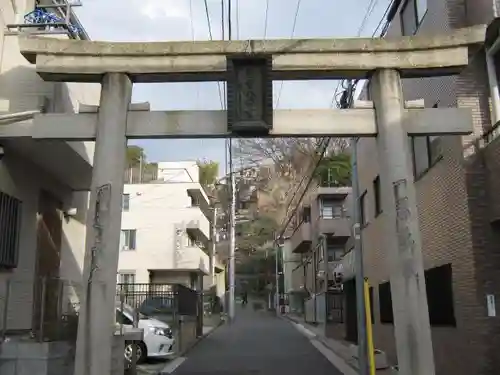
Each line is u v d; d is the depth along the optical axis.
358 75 10.10
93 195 9.27
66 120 9.66
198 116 9.77
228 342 22.78
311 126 9.77
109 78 9.74
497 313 10.31
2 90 10.77
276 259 57.22
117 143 9.49
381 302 17.19
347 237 38.62
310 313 36.47
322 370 14.41
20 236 11.14
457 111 9.74
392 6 15.51
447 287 11.87
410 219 9.20
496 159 10.38
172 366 15.02
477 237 10.65
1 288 10.30
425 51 9.86
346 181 42.00
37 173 12.09
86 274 8.96
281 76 10.06
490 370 10.09
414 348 8.74
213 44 9.72
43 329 9.12
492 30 10.38
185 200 38.97
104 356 8.68
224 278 62.62
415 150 14.20
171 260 37.81
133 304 19.23
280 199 58.78
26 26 11.14
